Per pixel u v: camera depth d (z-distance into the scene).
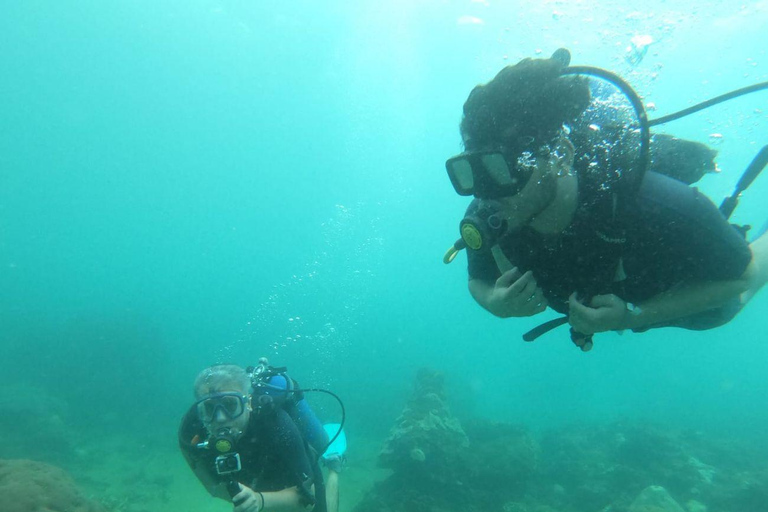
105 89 49.19
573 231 1.50
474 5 27.77
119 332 19.95
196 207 81.69
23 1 36.66
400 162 62.41
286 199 79.19
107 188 73.19
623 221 1.42
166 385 20.53
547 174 1.41
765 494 9.07
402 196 70.81
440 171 61.38
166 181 71.56
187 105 52.84
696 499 9.57
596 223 1.46
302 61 45.00
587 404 29.61
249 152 64.62
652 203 1.38
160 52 43.81
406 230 79.81
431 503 8.80
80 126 55.72
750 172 1.67
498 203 1.50
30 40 41.22
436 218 75.25
